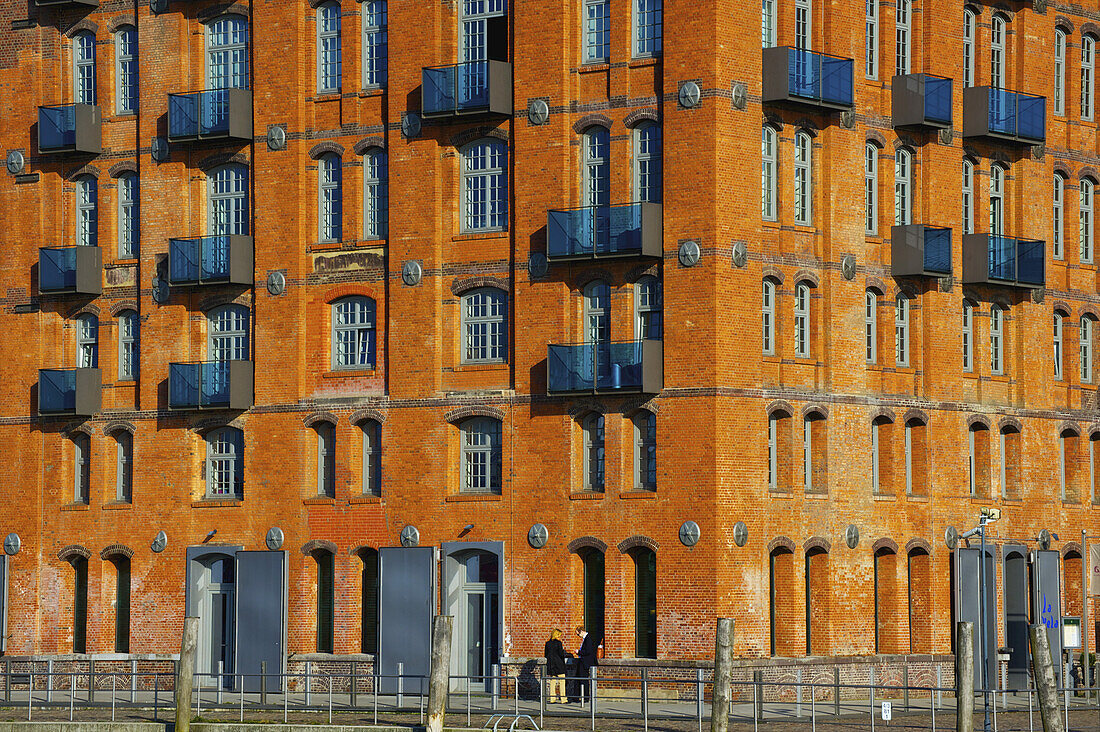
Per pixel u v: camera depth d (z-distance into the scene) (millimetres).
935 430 93375
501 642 88375
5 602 100375
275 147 94312
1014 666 96438
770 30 88062
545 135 88188
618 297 86875
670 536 85062
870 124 91188
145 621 96875
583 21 88125
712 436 84312
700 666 83750
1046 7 98938
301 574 93125
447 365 90562
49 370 98875
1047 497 98812
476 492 89875
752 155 85875
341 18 93500
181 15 97188
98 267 99000
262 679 80500
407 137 91125
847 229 90000
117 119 99125
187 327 96812
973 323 96438
